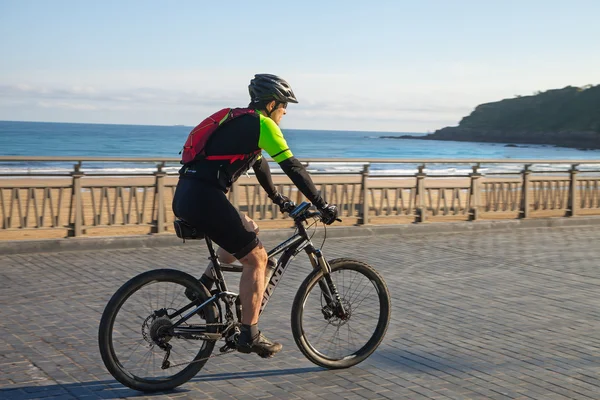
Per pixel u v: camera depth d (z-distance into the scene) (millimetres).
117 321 3920
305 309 4434
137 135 133625
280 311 6086
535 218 13008
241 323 4141
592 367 4711
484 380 4398
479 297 6844
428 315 6082
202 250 9312
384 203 11789
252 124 3902
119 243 9297
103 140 101125
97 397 3936
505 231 12156
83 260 8406
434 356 4898
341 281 4527
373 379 4375
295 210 4285
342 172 11352
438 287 7273
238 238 3982
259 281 4098
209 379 4305
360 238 10875
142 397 3955
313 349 4465
